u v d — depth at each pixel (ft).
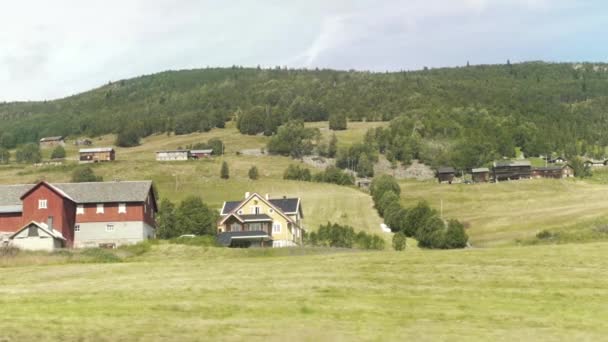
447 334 99.76
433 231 357.82
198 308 115.34
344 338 96.43
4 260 189.98
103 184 331.36
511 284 134.92
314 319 108.27
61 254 217.36
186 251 242.17
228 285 134.10
